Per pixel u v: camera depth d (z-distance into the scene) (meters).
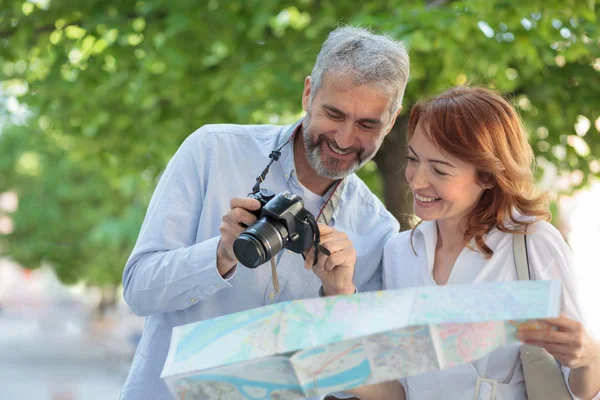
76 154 7.32
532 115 6.11
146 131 6.91
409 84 5.41
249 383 1.70
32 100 6.79
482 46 5.15
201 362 1.71
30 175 17.86
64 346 28.08
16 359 23.25
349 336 1.62
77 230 17.44
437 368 1.63
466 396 2.15
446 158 2.14
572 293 2.12
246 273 2.41
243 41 6.09
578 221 9.10
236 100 6.08
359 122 2.28
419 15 4.95
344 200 2.55
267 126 2.58
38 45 6.41
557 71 5.91
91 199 16.58
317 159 2.35
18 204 17.61
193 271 2.19
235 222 2.08
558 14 5.29
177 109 6.77
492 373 2.16
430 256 2.31
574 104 6.00
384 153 5.81
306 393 1.67
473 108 2.16
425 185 2.19
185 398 1.73
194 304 2.40
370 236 2.55
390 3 5.42
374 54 2.27
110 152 7.15
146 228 2.39
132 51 6.14
